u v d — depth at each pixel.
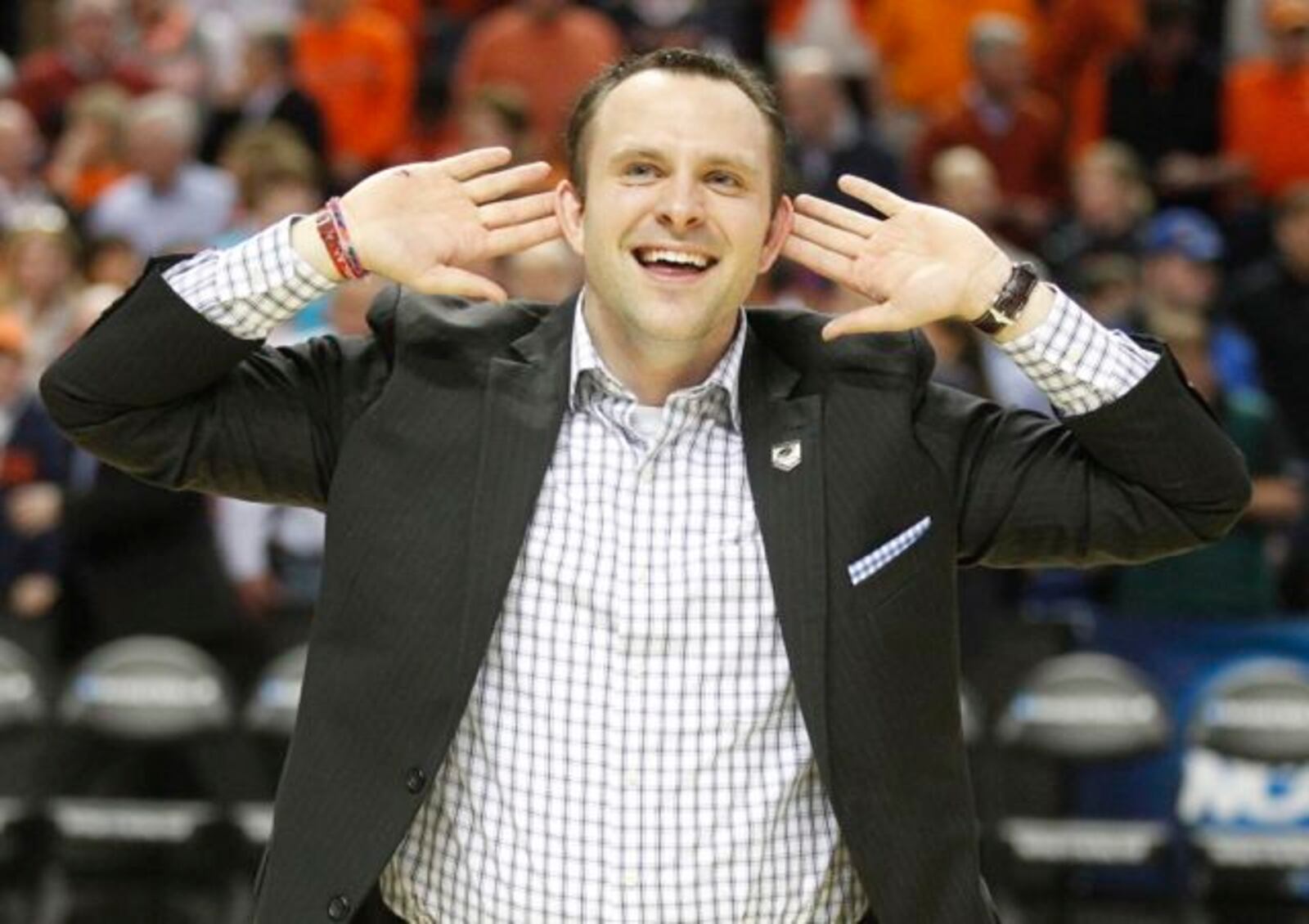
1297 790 18.53
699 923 8.67
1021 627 18.97
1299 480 20.59
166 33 29.30
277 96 26.97
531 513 8.71
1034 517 9.04
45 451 19.50
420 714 8.62
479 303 9.27
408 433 8.84
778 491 8.78
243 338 8.80
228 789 18.16
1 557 19.19
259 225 23.61
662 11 29.53
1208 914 18.44
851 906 8.96
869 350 9.10
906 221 9.03
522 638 8.71
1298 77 27.56
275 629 19.28
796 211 9.18
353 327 19.47
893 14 29.34
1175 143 27.88
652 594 8.68
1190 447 8.85
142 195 24.86
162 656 18.00
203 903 17.98
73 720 17.89
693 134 8.67
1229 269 26.89
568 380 8.92
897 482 8.88
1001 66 27.16
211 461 8.98
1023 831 18.03
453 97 27.89
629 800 8.64
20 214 23.31
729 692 8.70
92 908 17.94
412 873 8.89
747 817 8.66
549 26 27.19
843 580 8.73
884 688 8.73
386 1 29.47
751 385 8.98
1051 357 8.86
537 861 8.67
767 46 29.70
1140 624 19.44
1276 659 19.34
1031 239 25.22
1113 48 28.61
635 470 8.82
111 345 8.71
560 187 9.11
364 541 8.77
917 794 8.76
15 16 31.62
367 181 8.93
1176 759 18.59
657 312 8.69
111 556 19.00
